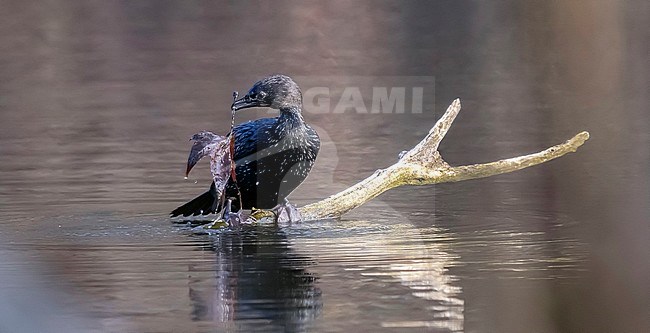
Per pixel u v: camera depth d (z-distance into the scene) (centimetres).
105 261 980
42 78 2230
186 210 1170
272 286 901
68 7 2714
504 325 801
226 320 809
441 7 2592
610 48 2148
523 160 1216
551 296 860
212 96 2047
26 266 955
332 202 1179
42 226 1128
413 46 2377
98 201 1265
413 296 868
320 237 1084
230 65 2288
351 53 2336
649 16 2197
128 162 1526
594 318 847
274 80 1162
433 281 911
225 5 2762
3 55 2409
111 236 1084
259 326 797
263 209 1180
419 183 1207
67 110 1947
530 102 1955
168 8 2739
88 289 888
